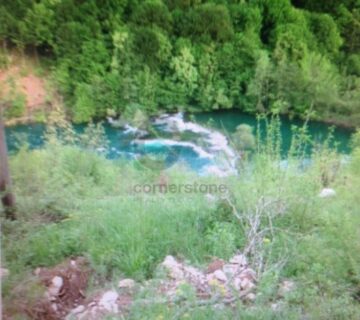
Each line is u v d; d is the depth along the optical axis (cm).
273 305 210
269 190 310
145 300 216
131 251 263
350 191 345
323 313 199
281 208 300
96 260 258
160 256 270
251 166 386
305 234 278
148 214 311
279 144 388
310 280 231
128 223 292
